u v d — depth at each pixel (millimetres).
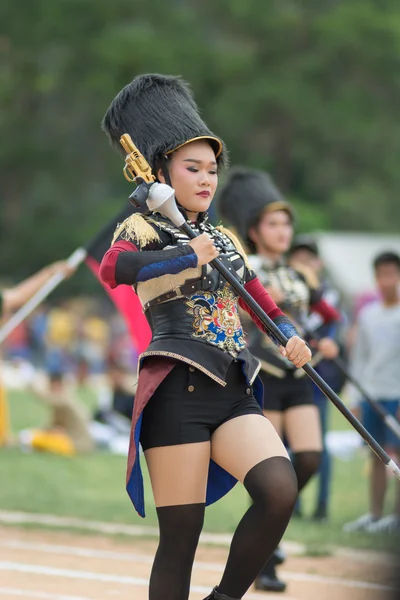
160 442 10234
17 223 104875
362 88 98938
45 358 65000
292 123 98562
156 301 10438
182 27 96000
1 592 14281
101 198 103500
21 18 98125
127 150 10453
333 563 16625
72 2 96000
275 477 9852
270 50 98250
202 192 10672
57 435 31625
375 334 21734
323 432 21469
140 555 17188
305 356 10414
